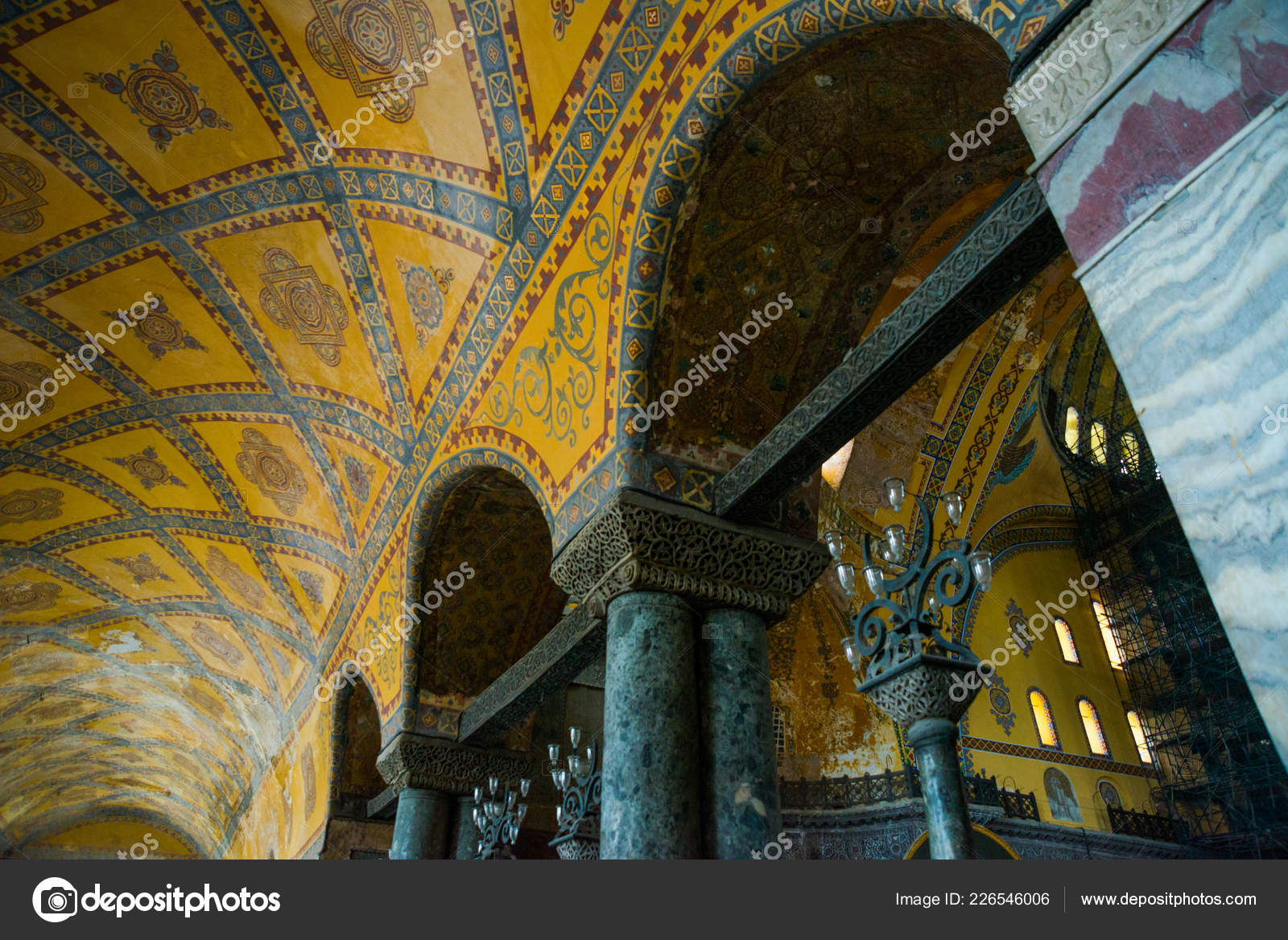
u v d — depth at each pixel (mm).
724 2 4809
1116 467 14977
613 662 5008
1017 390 10883
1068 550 14969
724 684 5012
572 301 6078
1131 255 2635
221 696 15672
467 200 7098
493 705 7902
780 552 5422
